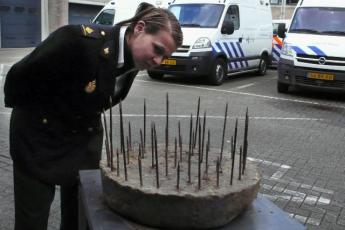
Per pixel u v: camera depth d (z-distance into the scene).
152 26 1.98
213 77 11.48
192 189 1.63
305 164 5.41
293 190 4.56
